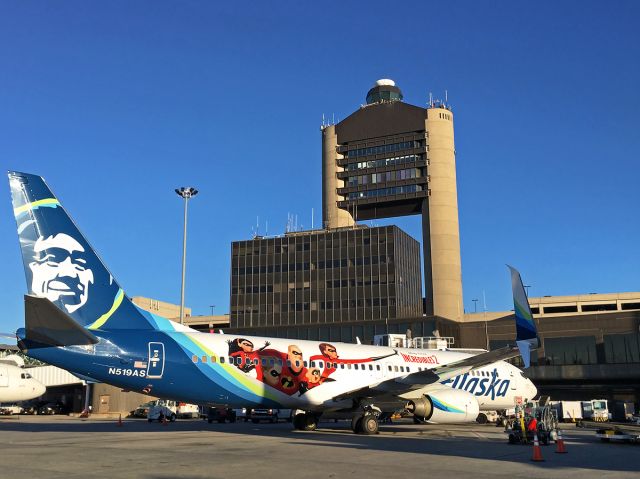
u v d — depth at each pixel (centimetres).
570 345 6706
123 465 1455
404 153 10075
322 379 2608
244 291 8238
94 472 1333
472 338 7256
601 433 2325
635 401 6512
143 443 2072
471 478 1302
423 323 6956
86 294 2145
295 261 8138
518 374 3403
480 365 2597
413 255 8425
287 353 2544
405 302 7875
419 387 2580
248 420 4700
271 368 2475
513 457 1728
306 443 2111
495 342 7144
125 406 6331
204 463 1516
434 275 9450
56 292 2086
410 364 2952
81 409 6606
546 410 2583
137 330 2239
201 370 2297
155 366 2203
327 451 1833
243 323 8106
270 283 8169
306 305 7962
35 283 2055
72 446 1941
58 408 6594
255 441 2183
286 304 8038
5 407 6538
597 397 6662
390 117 10338
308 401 2570
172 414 4550
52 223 2105
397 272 7744
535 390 3469
